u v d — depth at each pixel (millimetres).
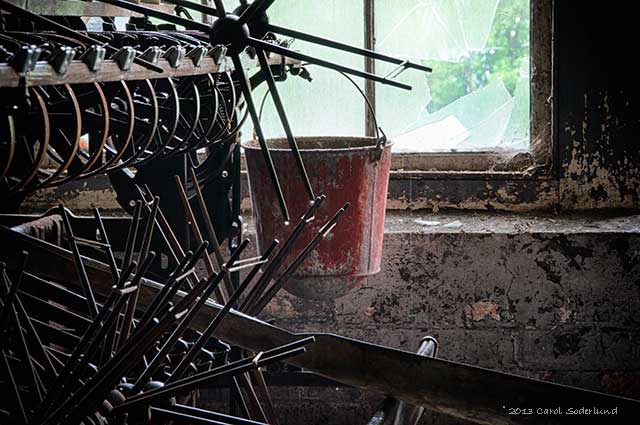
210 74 1818
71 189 3318
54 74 1186
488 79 3305
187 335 2346
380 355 1788
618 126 3189
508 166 3303
